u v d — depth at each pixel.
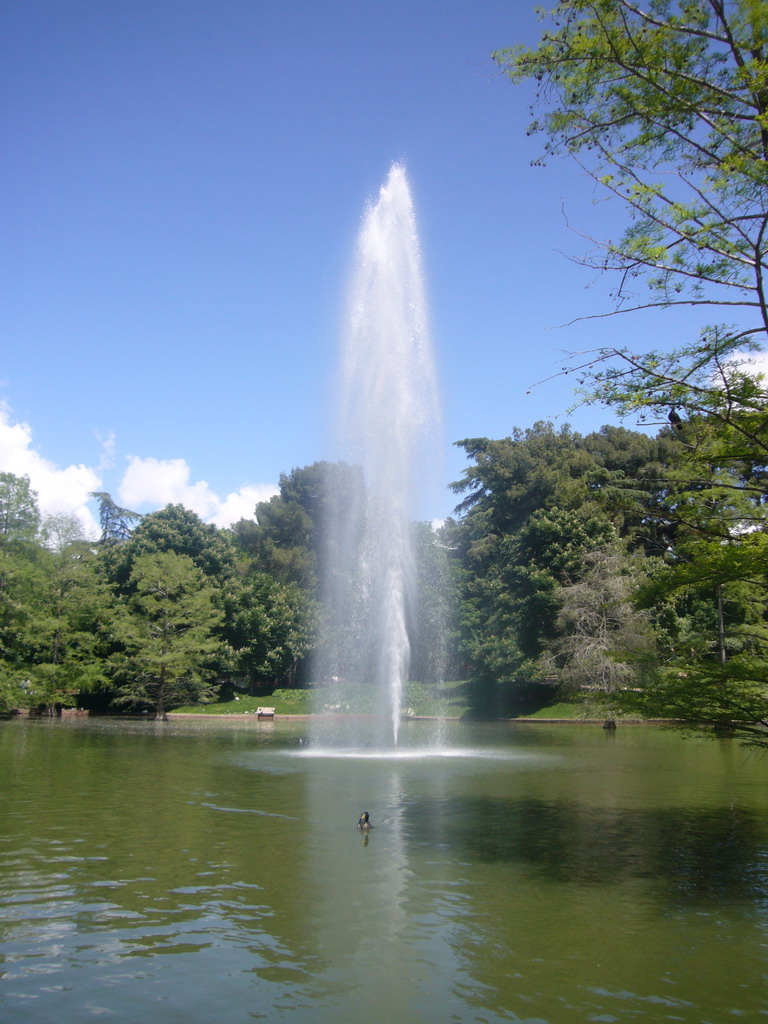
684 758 25.98
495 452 58.31
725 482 13.39
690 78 10.49
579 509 50.38
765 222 10.27
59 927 9.01
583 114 11.35
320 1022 6.77
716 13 10.62
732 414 11.95
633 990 7.45
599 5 10.58
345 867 11.64
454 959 8.17
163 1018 6.82
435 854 12.52
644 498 41.91
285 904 9.86
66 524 50.88
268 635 56.28
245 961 8.06
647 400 11.30
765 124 9.66
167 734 35.34
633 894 10.48
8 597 42.56
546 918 9.47
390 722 32.31
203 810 15.95
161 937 8.72
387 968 7.93
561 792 18.83
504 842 13.44
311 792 18.31
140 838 13.37
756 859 12.40
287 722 44.69
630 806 17.02
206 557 60.16
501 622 49.72
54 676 46.66
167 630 48.72
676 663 13.62
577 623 42.78
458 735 35.56
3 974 7.72
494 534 58.09
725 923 9.34
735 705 11.90
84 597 49.56
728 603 37.69
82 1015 6.88
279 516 71.94
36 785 19.20
